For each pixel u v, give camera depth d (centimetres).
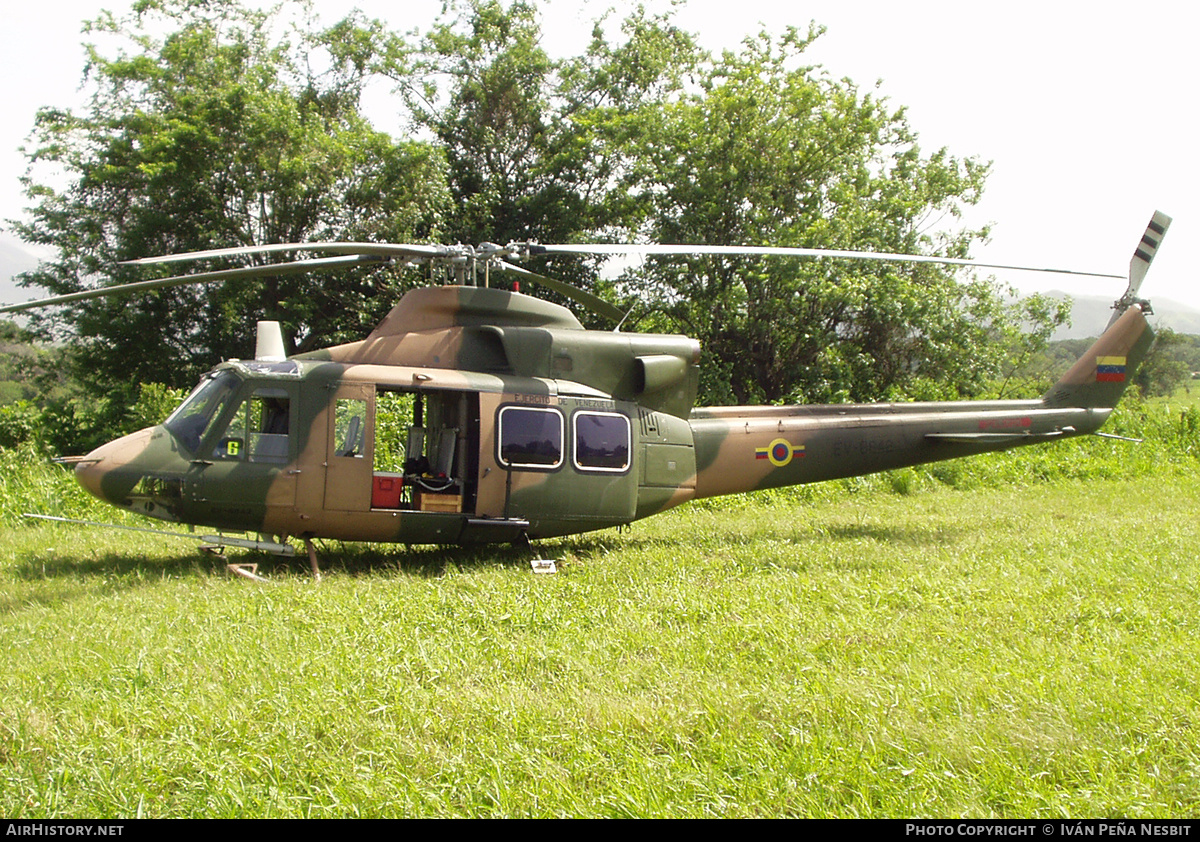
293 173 2027
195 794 366
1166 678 480
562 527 881
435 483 857
